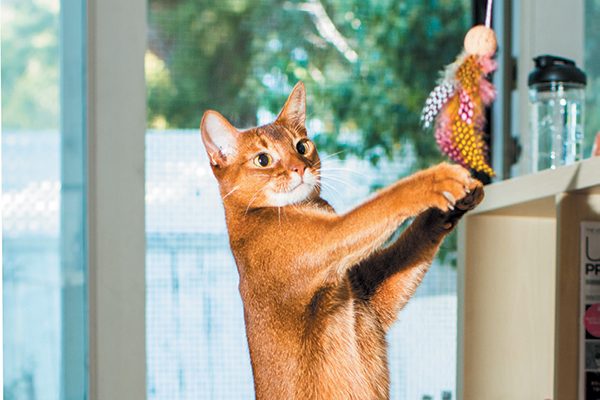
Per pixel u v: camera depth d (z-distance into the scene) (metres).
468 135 1.66
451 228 1.63
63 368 1.76
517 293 1.58
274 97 1.81
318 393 1.67
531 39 1.94
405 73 1.87
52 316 1.75
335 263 1.64
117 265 1.75
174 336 1.77
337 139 1.83
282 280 1.66
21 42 1.74
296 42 1.83
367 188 1.83
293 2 1.83
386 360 1.70
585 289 1.28
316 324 1.67
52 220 1.75
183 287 1.77
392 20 1.87
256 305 1.68
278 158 1.68
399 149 1.86
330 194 1.80
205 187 1.77
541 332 1.58
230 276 1.77
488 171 1.66
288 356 1.67
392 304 1.68
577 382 1.27
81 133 1.76
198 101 1.79
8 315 1.73
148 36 1.78
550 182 1.32
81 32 1.76
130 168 1.75
